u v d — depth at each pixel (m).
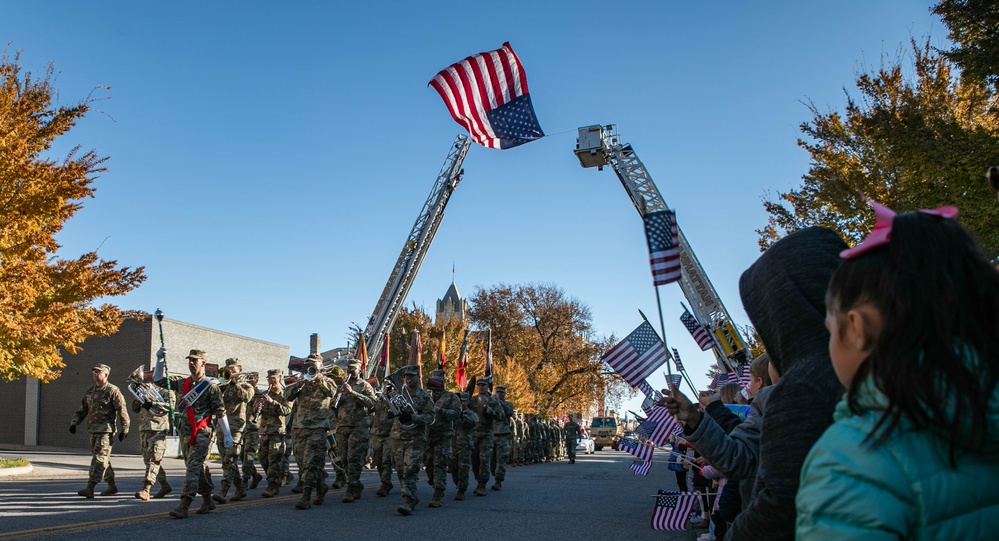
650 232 3.08
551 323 58.78
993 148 12.51
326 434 11.91
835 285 1.72
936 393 1.40
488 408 14.92
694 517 10.46
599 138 26.95
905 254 1.56
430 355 41.59
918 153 13.55
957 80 16.73
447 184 32.97
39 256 18.06
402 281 32.62
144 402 12.00
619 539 9.21
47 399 32.53
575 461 32.59
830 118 18.25
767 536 2.24
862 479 1.44
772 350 2.56
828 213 18.73
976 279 1.52
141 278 19.19
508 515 11.34
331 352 50.22
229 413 13.34
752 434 3.05
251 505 11.65
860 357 1.64
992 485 1.43
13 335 17.20
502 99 10.89
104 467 12.33
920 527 1.42
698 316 25.56
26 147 18.02
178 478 16.86
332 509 11.55
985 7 12.28
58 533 8.24
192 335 33.50
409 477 11.34
